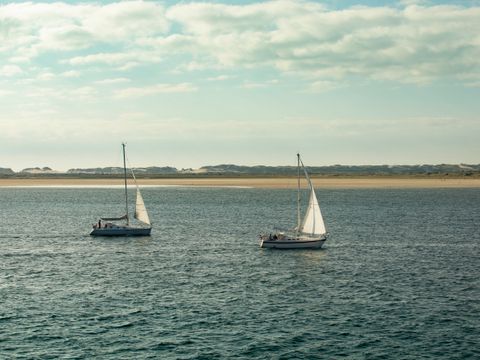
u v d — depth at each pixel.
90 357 39.19
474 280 62.25
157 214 144.88
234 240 94.81
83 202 196.62
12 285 59.94
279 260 74.75
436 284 60.31
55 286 59.47
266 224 121.38
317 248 84.56
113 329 44.88
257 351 40.22
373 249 84.38
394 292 56.75
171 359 38.81
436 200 193.38
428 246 87.56
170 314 48.91
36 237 99.00
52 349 40.59
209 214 145.00
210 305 51.84
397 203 179.88
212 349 40.62
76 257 77.62
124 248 85.88
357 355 39.47
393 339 42.56
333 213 144.38
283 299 54.00
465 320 47.00
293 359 38.84
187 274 65.75
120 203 191.25
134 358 38.97
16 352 40.00
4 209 163.75
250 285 60.03
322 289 58.09
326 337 43.00
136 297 54.78
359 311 49.75
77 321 46.84
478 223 120.38
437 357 39.06
